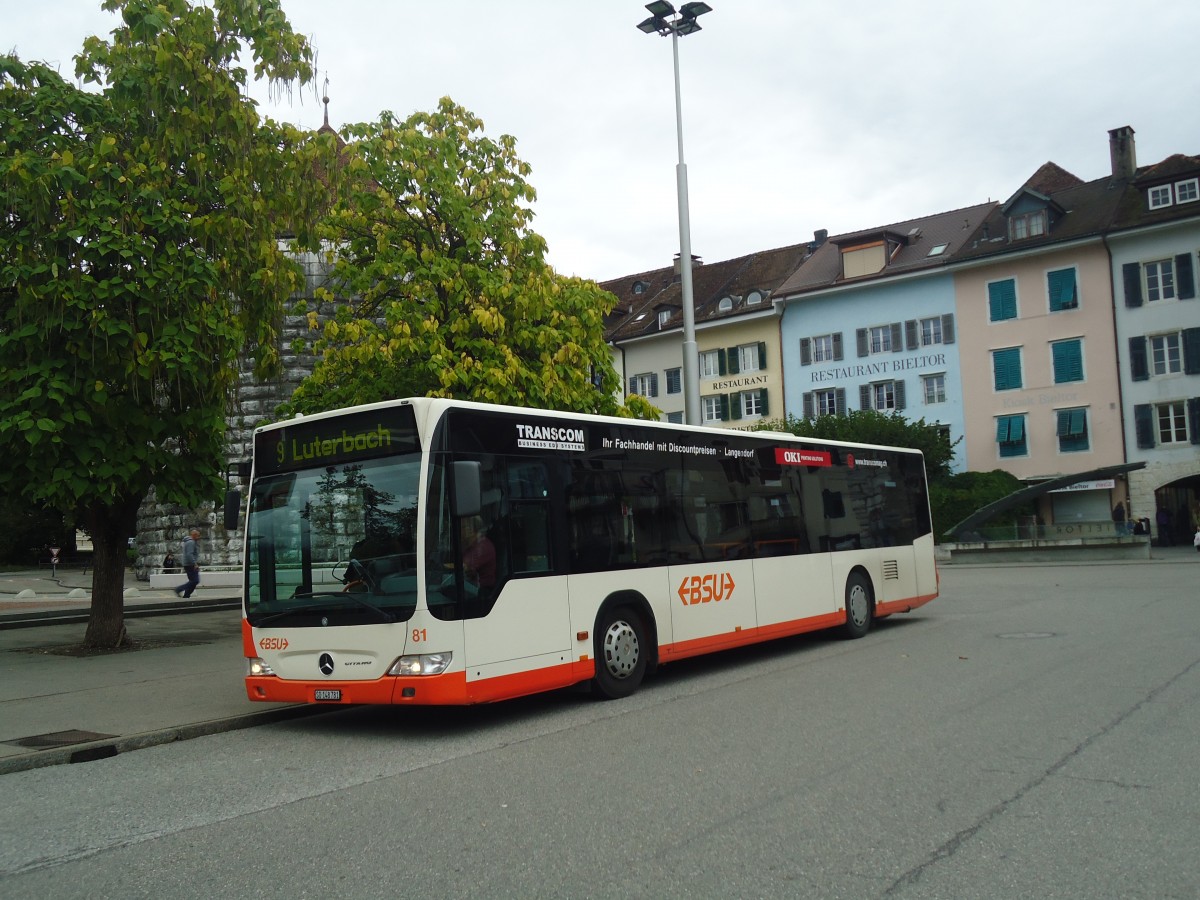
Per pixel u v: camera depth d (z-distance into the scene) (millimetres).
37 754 8445
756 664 13008
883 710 9219
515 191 18000
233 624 20391
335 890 4988
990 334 49812
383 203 17125
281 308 16797
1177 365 45344
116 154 14852
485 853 5473
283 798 7020
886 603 16156
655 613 11281
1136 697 9359
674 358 60719
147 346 14234
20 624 20297
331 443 9688
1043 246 47781
